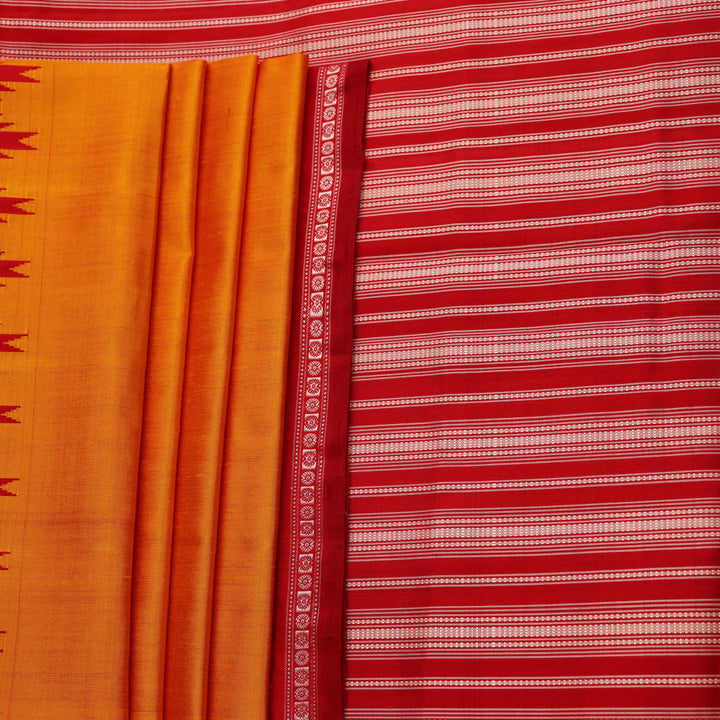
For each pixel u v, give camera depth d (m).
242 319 2.68
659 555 2.42
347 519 2.61
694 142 2.67
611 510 2.48
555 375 2.60
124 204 2.62
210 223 2.74
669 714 2.33
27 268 2.60
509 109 2.83
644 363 2.55
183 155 2.75
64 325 2.55
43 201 2.65
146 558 2.47
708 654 2.34
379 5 2.99
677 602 2.38
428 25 2.95
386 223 2.80
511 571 2.49
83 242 2.61
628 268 2.63
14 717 2.33
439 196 2.79
